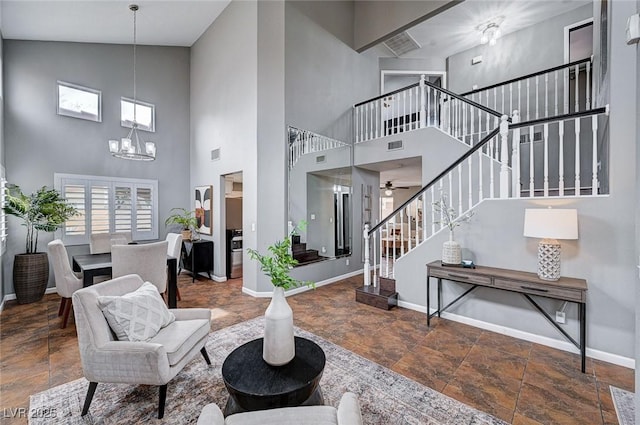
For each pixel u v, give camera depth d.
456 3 4.70
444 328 3.27
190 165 6.25
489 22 5.66
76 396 2.10
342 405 1.31
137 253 3.26
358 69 6.13
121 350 1.85
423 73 7.00
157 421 1.85
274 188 4.63
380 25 5.61
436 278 3.53
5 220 4.11
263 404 1.53
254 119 4.64
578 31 5.32
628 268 2.49
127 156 4.19
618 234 2.54
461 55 6.68
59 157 4.73
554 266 2.61
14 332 3.16
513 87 5.71
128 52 5.50
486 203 3.24
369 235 4.40
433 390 2.17
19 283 4.01
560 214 2.50
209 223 5.64
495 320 3.19
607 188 2.95
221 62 5.32
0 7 3.74
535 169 4.75
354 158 5.84
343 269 5.61
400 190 10.54
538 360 2.59
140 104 5.65
